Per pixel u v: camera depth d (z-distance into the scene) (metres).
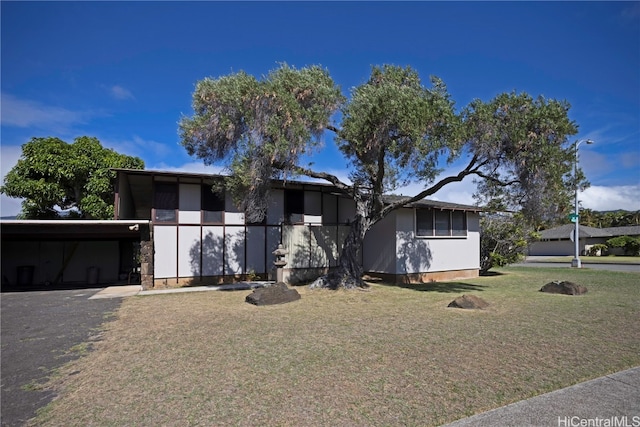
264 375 4.74
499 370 4.88
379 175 11.98
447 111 10.09
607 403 3.88
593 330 6.99
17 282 15.32
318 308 9.31
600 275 17.89
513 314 8.52
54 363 5.35
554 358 5.35
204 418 3.62
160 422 3.55
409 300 10.52
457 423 3.48
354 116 10.68
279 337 6.55
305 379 4.60
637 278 16.36
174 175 13.70
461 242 17.14
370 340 6.32
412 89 10.75
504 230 18.78
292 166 10.96
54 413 3.78
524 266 24.95
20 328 7.48
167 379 4.65
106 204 18.58
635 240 38.62
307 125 10.70
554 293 11.88
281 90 10.29
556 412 3.68
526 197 11.45
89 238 16.23
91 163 18.56
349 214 16.91
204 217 14.45
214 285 13.77
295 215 16.06
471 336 6.56
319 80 11.15
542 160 10.32
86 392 4.30
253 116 10.50
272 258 15.52
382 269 15.38
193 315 8.53
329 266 15.78
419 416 3.63
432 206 15.49
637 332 6.84
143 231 12.94
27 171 17.73
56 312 9.12
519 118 10.50
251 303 9.92
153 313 8.82
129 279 16.28
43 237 15.53
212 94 10.67
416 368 4.96
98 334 6.95
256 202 12.15
